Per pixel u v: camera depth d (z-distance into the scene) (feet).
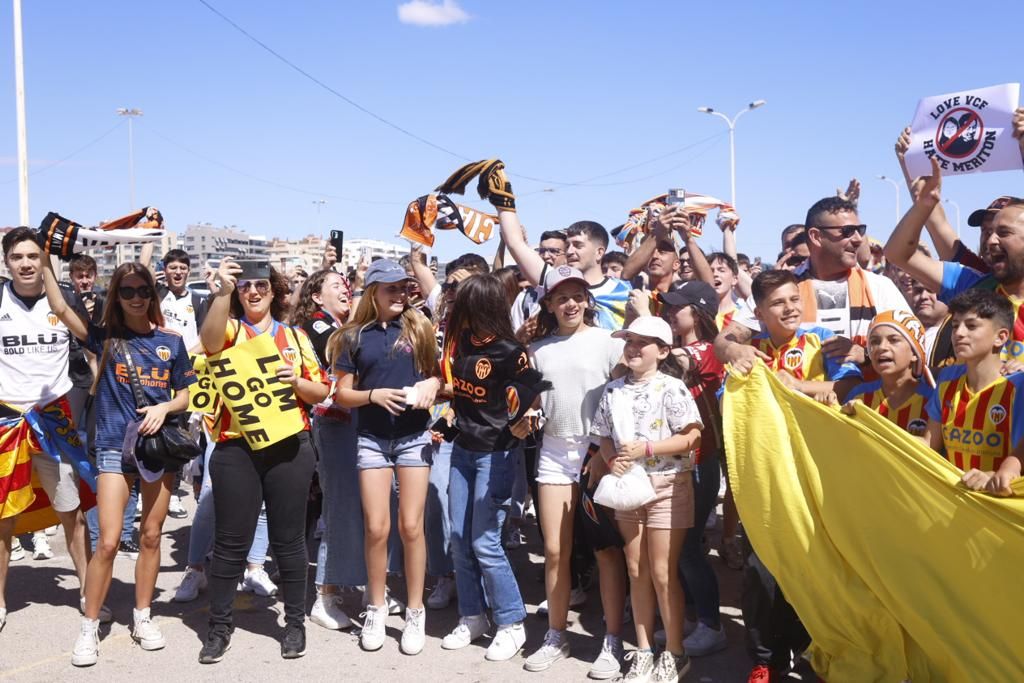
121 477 15.92
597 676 14.64
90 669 15.39
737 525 23.45
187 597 18.83
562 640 15.55
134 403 15.92
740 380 13.80
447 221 22.67
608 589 14.98
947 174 14.76
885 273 24.47
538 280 17.51
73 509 17.88
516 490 22.09
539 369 15.69
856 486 12.60
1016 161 14.05
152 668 15.43
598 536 14.71
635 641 16.34
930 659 12.31
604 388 15.29
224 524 15.81
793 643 13.85
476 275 15.85
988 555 11.41
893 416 13.67
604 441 14.49
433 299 22.26
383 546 16.29
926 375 13.60
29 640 16.79
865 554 12.51
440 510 18.43
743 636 16.43
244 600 18.97
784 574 13.20
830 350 14.70
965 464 12.35
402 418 16.11
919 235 14.34
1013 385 11.91
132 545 22.53
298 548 15.99
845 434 12.76
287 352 16.02
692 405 14.03
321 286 20.38
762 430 13.44
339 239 23.95
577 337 15.69
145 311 16.02
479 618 16.51
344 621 17.38
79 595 19.47
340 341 16.33
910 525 12.09
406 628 16.21
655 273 22.09
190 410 16.34
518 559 21.79
